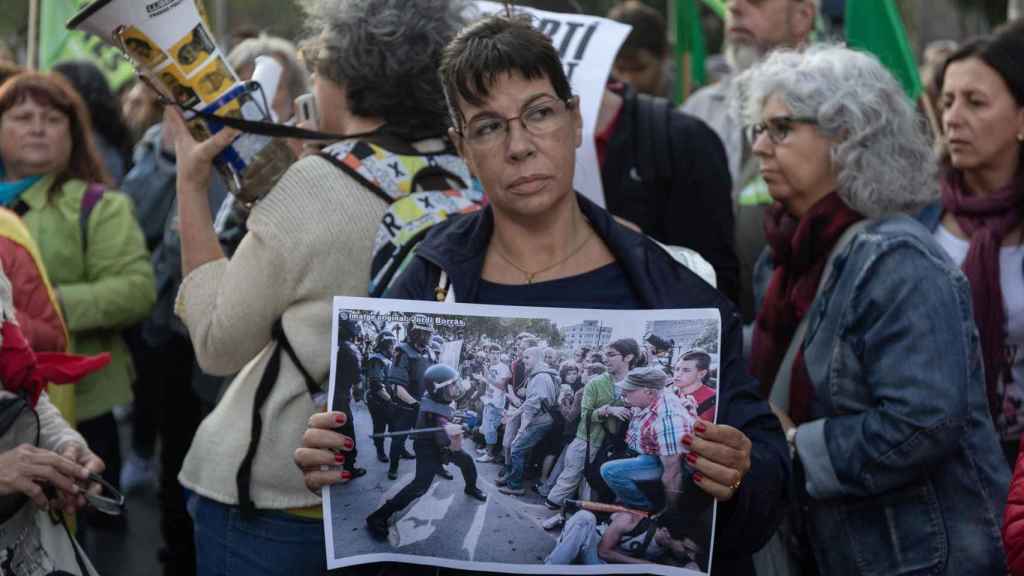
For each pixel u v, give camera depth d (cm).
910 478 279
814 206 309
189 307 284
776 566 303
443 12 289
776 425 233
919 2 1248
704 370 215
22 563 277
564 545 216
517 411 217
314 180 278
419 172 283
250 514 281
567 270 229
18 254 344
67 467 276
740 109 338
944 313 279
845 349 290
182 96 274
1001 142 359
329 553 220
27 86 480
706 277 239
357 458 219
